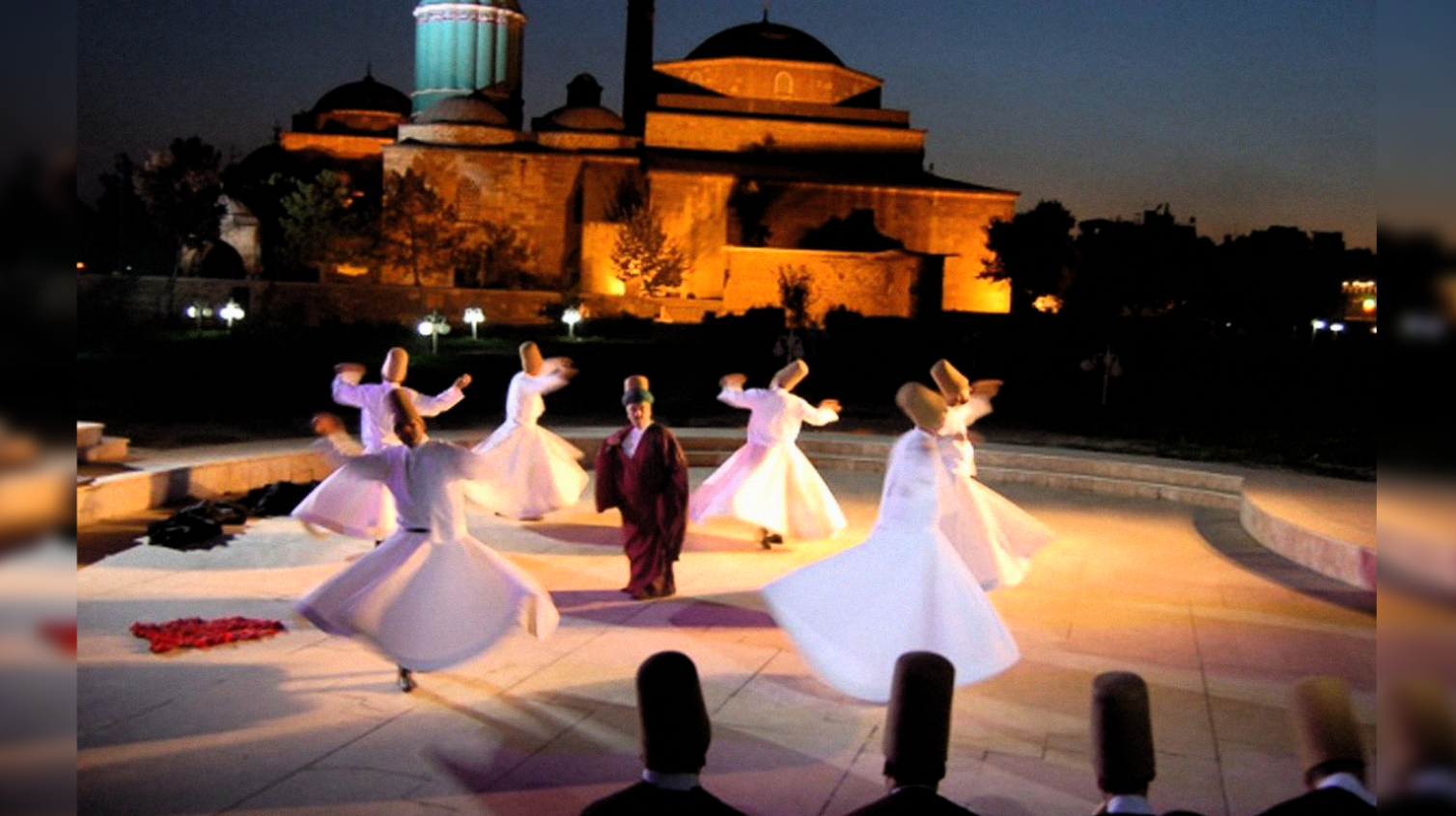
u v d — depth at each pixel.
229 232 76.69
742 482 12.40
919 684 3.52
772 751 6.89
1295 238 69.00
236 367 36.56
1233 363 46.19
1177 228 71.31
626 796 3.37
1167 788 6.52
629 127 88.44
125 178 79.94
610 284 71.69
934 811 3.34
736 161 75.75
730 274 62.25
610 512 15.17
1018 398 36.62
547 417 26.28
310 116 85.31
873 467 19.98
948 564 7.73
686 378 40.09
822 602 7.77
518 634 9.26
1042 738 7.23
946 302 73.88
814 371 43.75
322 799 6.03
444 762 6.59
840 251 62.44
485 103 74.56
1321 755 3.44
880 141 77.88
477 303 65.06
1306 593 11.48
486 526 14.05
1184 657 9.16
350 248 69.81
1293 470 20.05
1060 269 71.56
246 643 8.80
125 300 64.00
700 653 8.89
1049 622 10.15
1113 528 15.09
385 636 7.36
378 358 43.69
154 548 11.99
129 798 5.98
